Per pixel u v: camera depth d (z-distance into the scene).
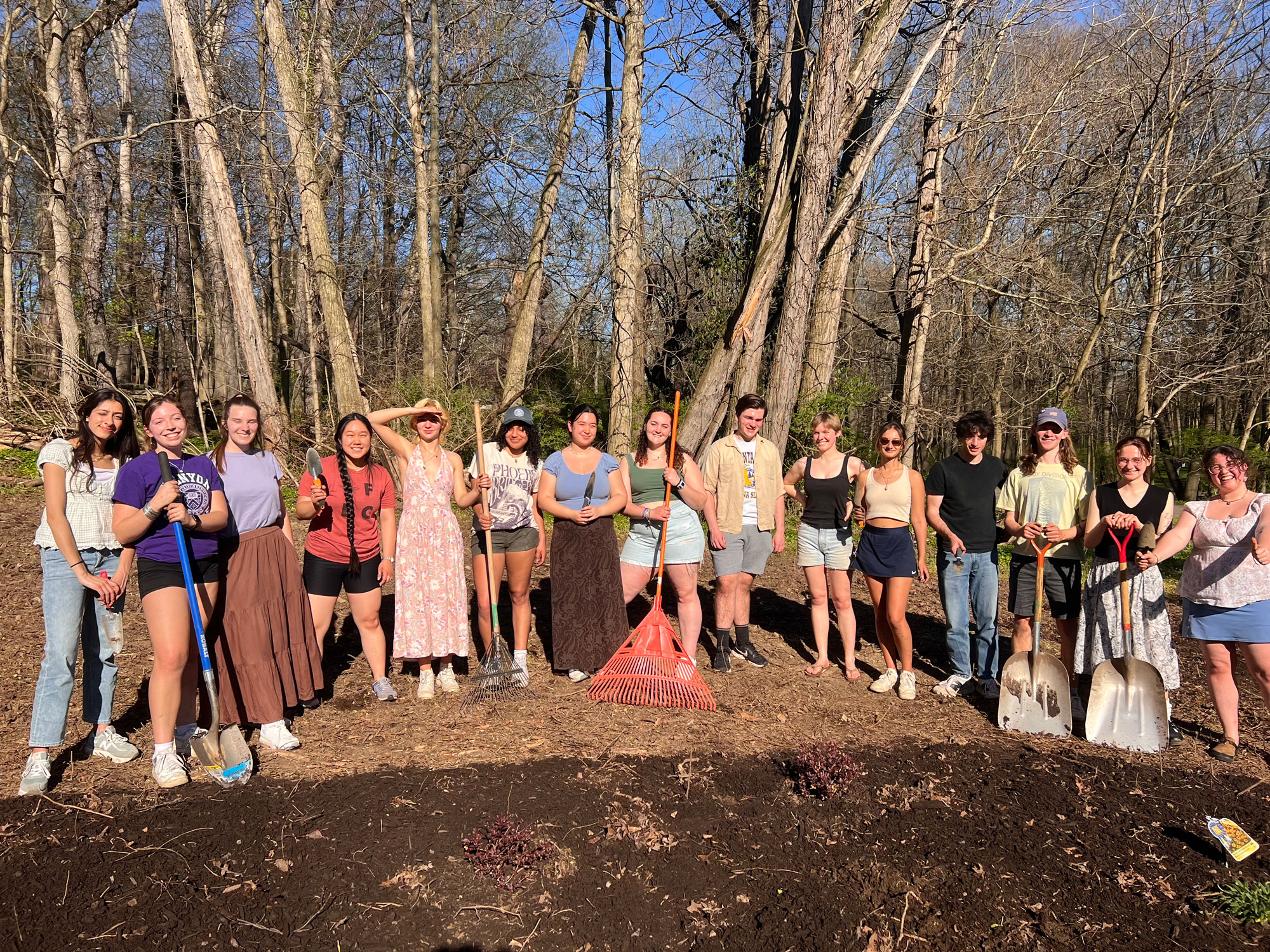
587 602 5.29
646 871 3.31
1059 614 5.10
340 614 6.74
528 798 3.80
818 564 5.62
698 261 14.05
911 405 13.99
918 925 3.04
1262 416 20.95
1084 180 14.83
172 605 3.73
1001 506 5.20
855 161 11.23
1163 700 4.51
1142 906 3.18
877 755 4.46
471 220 21.66
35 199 20.28
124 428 3.90
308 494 4.60
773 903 3.15
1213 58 13.36
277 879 3.16
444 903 3.08
